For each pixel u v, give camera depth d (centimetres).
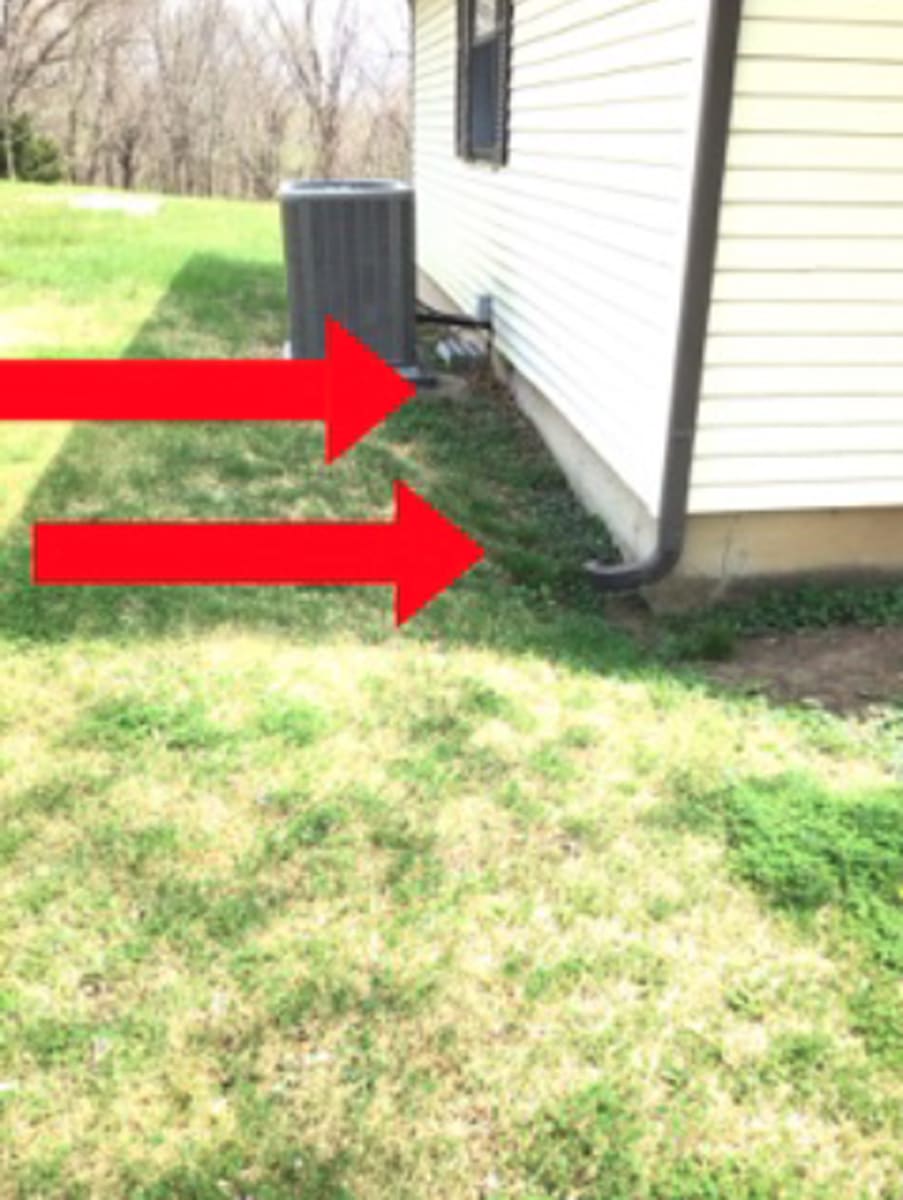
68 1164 192
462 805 287
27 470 510
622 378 430
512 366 675
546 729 324
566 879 261
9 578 399
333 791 290
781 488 389
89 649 356
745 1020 223
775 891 257
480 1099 206
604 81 434
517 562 439
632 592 428
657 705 340
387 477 527
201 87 3086
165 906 248
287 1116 201
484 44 700
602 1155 196
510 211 635
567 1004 226
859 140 341
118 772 295
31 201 1650
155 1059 212
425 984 229
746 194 343
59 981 228
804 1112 204
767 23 323
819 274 357
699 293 351
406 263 662
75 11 2922
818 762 313
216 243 1245
